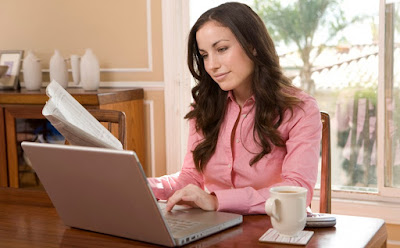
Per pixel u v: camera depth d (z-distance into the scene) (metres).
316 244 1.08
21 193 1.64
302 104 1.55
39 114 3.11
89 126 1.21
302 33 3.18
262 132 1.55
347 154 3.13
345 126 3.12
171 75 3.26
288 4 3.19
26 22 3.65
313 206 3.09
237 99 1.64
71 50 3.54
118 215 1.12
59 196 1.22
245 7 1.53
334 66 3.12
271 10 3.23
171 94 3.27
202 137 1.69
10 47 3.71
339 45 3.10
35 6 3.61
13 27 3.69
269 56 1.54
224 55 1.50
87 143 1.18
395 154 2.85
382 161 2.87
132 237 1.14
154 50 3.31
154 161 3.39
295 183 1.42
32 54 3.42
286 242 1.07
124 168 1.03
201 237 1.13
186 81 3.25
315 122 1.52
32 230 1.25
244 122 1.60
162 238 1.08
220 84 1.53
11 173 3.24
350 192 3.01
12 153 3.21
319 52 3.15
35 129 3.15
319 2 3.12
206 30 1.49
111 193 1.09
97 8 3.44
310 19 3.15
